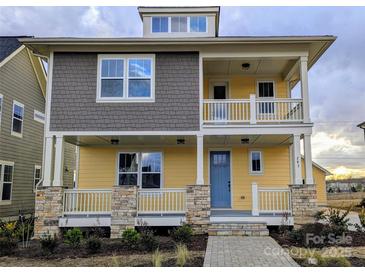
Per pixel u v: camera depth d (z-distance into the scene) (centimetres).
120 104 1138
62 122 1128
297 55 1134
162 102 1136
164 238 1009
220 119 1166
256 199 1097
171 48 1146
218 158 1368
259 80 1379
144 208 1109
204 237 992
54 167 1210
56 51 1157
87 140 1269
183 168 1350
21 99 1645
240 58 1155
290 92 1431
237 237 984
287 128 1115
